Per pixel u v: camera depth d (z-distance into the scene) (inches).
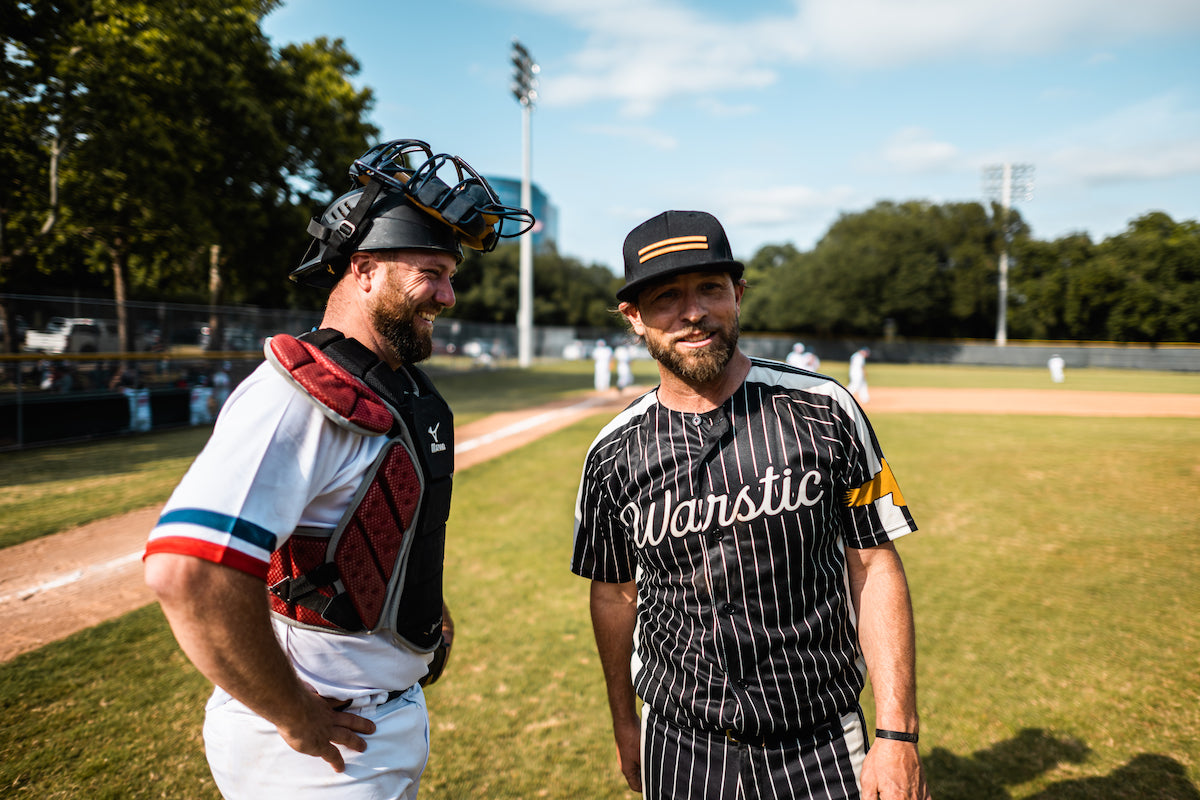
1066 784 97.0
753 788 51.1
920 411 619.5
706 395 53.7
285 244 688.4
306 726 41.4
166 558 35.8
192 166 542.9
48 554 195.0
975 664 133.3
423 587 49.6
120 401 431.8
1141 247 1547.7
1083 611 159.2
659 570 54.6
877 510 52.9
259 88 613.3
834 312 1726.1
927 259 1691.7
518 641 145.3
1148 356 1444.4
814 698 51.0
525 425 500.1
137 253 616.4
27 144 482.0
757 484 51.0
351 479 43.7
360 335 48.9
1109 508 256.4
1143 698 120.2
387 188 47.2
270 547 38.6
